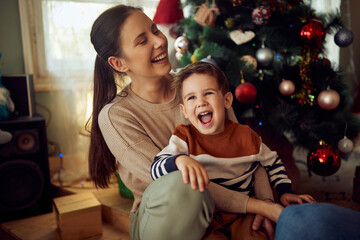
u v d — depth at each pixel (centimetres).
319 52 190
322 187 203
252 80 183
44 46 237
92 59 240
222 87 107
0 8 226
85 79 241
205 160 102
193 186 84
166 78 124
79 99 242
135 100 118
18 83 203
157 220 87
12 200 191
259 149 107
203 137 106
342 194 194
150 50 109
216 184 101
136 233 105
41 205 200
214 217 102
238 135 108
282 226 82
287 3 187
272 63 185
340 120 196
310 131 194
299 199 101
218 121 104
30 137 193
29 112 205
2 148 187
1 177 187
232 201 99
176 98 122
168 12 185
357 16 304
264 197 107
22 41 232
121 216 177
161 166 94
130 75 118
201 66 106
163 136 118
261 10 171
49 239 171
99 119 117
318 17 190
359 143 203
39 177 195
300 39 183
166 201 85
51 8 231
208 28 184
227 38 188
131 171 110
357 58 310
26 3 229
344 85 192
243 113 190
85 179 237
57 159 241
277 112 187
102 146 124
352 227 73
